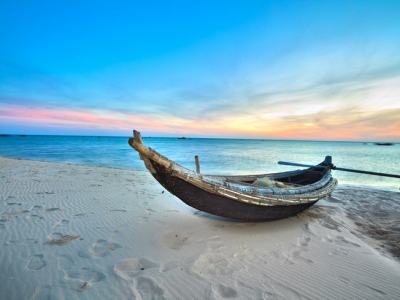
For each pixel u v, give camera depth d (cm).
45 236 429
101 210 593
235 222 532
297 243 433
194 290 283
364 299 278
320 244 431
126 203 666
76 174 1179
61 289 279
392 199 861
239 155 3616
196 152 4231
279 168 2191
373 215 664
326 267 348
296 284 303
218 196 435
